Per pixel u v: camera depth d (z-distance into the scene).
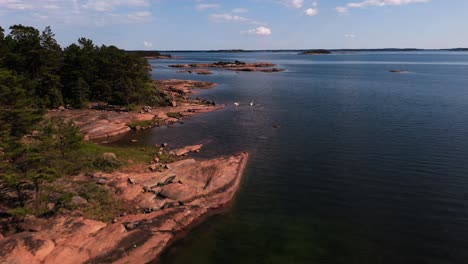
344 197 37.38
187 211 32.94
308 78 168.75
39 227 28.14
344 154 50.84
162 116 75.81
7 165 28.14
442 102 92.12
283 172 44.53
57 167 33.53
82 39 94.12
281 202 36.50
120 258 25.70
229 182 39.56
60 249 24.92
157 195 36.28
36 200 30.56
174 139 60.41
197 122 73.12
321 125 68.81
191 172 41.16
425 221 32.16
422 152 50.62
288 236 30.20
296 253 27.73
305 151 52.69
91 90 86.06
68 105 78.25
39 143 33.34
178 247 28.61
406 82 144.25
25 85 67.38
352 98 102.50
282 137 60.69
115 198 34.69
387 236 29.95
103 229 28.30
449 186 39.22
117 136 62.28
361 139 58.19
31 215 29.59
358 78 165.62
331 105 91.06
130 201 34.59
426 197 36.81
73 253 25.00
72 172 37.91
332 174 43.59
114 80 85.81
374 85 134.88
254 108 88.38
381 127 65.88
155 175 39.44
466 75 174.12
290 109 86.38
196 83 138.12
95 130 61.22
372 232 30.62
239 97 107.44
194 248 28.52
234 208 35.31
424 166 45.22
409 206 35.00
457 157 48.06
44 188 31.84
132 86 82.88
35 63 74.94
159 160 47.94
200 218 33.25
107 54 88.38
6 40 71.81
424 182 40.44
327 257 27.22
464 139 56.44
